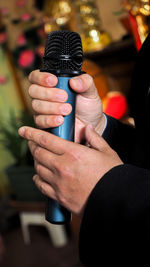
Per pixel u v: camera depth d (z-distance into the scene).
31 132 0.48
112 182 0.41
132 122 1.12
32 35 1.80
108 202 0.40
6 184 2.17
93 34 1.41
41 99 0.47
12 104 2.06
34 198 1.54
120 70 1.45
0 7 1.91
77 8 1.51
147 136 0.53
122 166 0.43
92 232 0.41
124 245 0.39
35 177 0.51
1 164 2.14
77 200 0.43
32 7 1.77
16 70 1.98
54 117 0.46
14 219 2.01
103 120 0.65
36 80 0.47
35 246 1.71
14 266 1.55
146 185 0.40
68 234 1.78
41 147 0.47
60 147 0.44
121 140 0.65
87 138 0.48
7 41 1.95
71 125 0.48
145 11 0.74
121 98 1.29
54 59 0.48
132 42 1.26
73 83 0.45
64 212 0.47
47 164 0.45
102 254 0.40
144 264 0.37
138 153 0.55
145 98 0.53
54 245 1.69
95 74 1.50
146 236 0.37
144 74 0.54
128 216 0.39
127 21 1.21
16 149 1.58
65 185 0.44
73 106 0.48
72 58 0.48
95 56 1.41
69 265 1.48
